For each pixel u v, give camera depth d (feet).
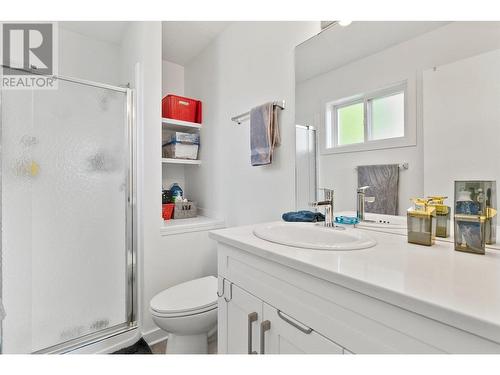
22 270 4.44
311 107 4.59
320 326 2.22
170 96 7.22
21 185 4.46
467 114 2.91
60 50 6.66
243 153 6.16
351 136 4.06
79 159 5.03
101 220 5.26
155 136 5.91
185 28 6.75
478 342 1.44
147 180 5.74
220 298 3.53
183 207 7.27
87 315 5.08
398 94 3.52
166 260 5.95
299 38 4.79
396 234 3.48
